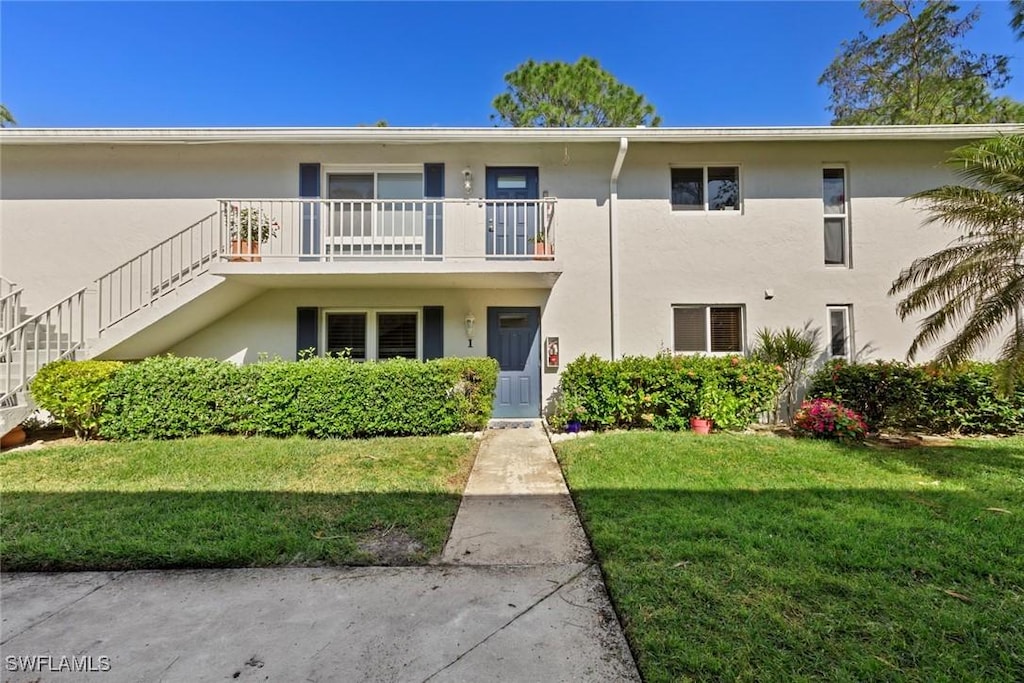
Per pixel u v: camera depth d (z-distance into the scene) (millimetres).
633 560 3145
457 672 2201
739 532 3557
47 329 7074
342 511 4148
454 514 4203
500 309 8812
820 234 8633
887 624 2418
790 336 8203
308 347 8656
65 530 3688
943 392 7270
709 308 8742
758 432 7449
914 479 4938
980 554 3164
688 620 2473
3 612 2715
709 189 8844
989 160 6039
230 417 6938
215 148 8578
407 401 7059
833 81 17812
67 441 6812
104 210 8469
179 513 4043
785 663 2152
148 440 6664
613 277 8641
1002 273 6262
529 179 8836
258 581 3057
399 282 8117
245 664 2273
